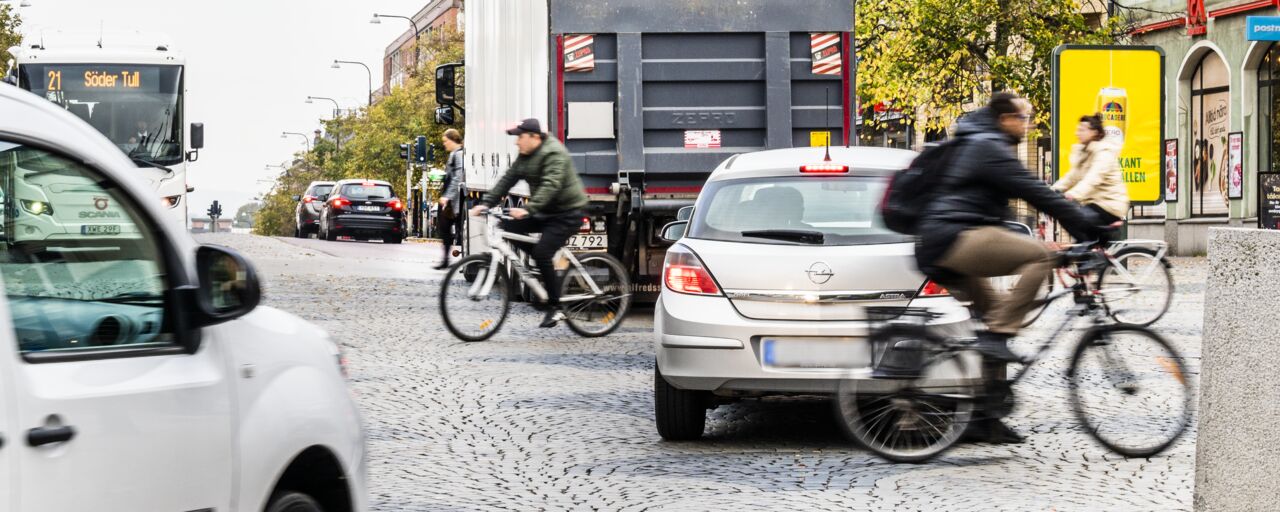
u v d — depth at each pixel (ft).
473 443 28.78
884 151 30.71
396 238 154.81
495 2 66.80
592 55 51.31
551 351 44.14
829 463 26.63
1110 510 22.43
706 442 29.09
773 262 27.14
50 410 11.27
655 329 28.71
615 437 29.53
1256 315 17.44
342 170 295.48
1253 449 17.48
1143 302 46.60
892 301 26.86
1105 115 76.74
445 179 78.54
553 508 22.98
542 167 47.01
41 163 12.09
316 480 15.64
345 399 15.85
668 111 51.26
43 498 11.07
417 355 42.96
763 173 28.96
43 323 11.74
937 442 25.94
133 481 12.05
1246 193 103.50
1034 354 26.08
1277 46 100.94
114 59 96.12
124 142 95.55
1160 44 114.52
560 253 47.50
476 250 73.61
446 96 88.94
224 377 13.44
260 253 105.50
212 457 13.10
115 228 12.71
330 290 68.23
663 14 51.01
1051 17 107.96
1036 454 27.07
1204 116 110.11
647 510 22.81
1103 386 26.58
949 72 108.37
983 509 22.58
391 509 22.75
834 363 26.71
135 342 12.66
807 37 51.39
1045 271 24.81
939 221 24.43
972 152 24.27
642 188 51.44
